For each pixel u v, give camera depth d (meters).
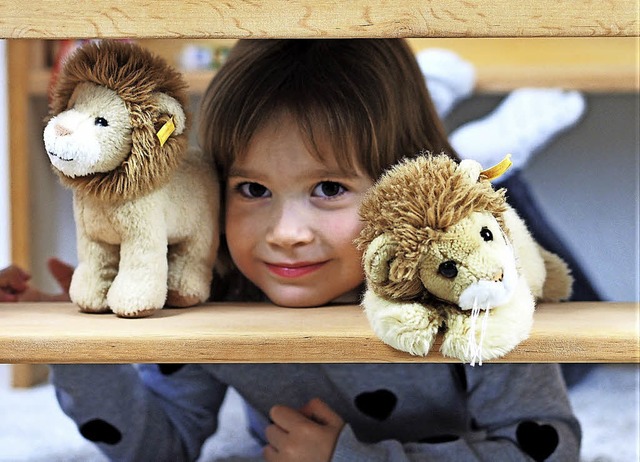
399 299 0.58
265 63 0.76
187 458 0.98
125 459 0.93
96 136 0.61
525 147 1.32
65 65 0.65
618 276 1.61
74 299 0.69
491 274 0.54
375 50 0.79
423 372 0.86
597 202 1.60
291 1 0.58
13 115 1.37
